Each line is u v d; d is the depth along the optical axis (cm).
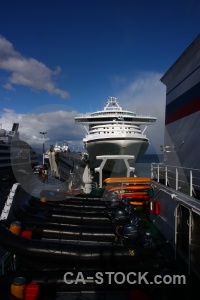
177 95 921
